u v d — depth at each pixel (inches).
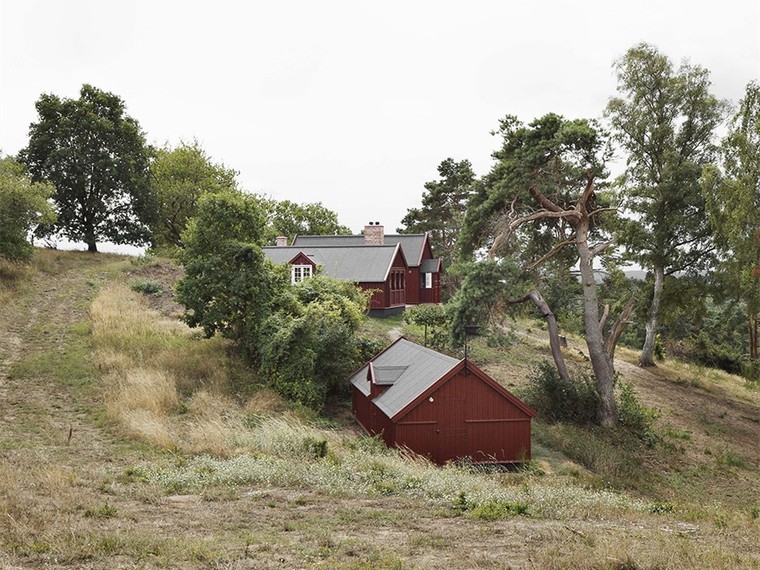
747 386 1625.2
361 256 1786.4
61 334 1206.9
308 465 604.1
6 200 1536.7
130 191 2130.9
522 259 1205.7
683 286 1539.1
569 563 332.2
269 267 1178.0
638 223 1508.4
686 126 1481.3
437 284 2098.9
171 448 665.0
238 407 920.9
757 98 1246.9
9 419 782.5
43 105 2028.8
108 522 384.5
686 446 1111.6
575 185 1177.4
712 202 1290.6
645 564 333.1
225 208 1143.0
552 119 1094.4
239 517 425.7
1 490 421.1
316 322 1062.4
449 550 367.2
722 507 727.7
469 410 816.3
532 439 980.6
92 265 1875.0
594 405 1121.4
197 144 2517.2
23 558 308.5
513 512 484.1
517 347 1581.0
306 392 994.1
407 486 555.8
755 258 1217.4
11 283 1512.1
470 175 2869.1
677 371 1708.9
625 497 647.1
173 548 334.3
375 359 1093.8
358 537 390.3
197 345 1163.3
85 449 652.7
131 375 959.6
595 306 1156.5
